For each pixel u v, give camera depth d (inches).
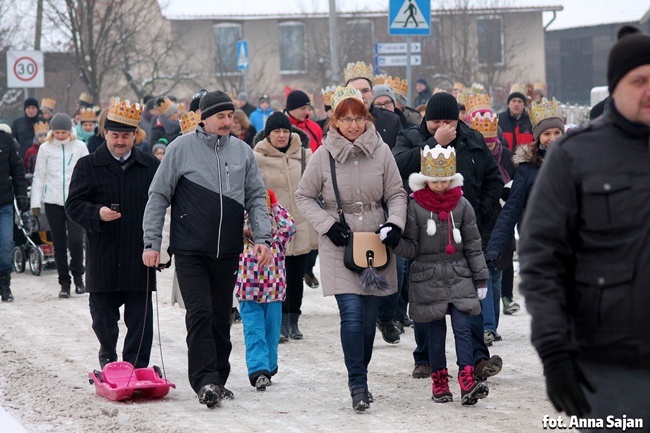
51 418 493.0
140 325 568.4
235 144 526.9
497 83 3006.9
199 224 511.2
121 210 562.6
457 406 510.9
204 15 3228.3
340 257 510.0
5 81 2306.8
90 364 636.7
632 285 273.1
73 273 935.0
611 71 278.7
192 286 513.3
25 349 685.9
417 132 578.9
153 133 1101.1
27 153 1160.8
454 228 510.3
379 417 490.9
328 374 598.2
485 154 577.6
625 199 274.7
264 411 507.8
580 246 279.7
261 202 534.0
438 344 518.9
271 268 563.5
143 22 2426.2
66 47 2241.6
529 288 276.8
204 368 512.1
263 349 559.5
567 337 272.1
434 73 2861.7
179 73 2741.1
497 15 3110.2
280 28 3329.2
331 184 514.0
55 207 912.3
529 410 497.7
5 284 906.1
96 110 1330.0
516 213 561.0
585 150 278.7
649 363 272.7
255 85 3233.3
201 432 463.8
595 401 275.4
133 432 465.4
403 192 513.7
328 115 841.5
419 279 513.0
